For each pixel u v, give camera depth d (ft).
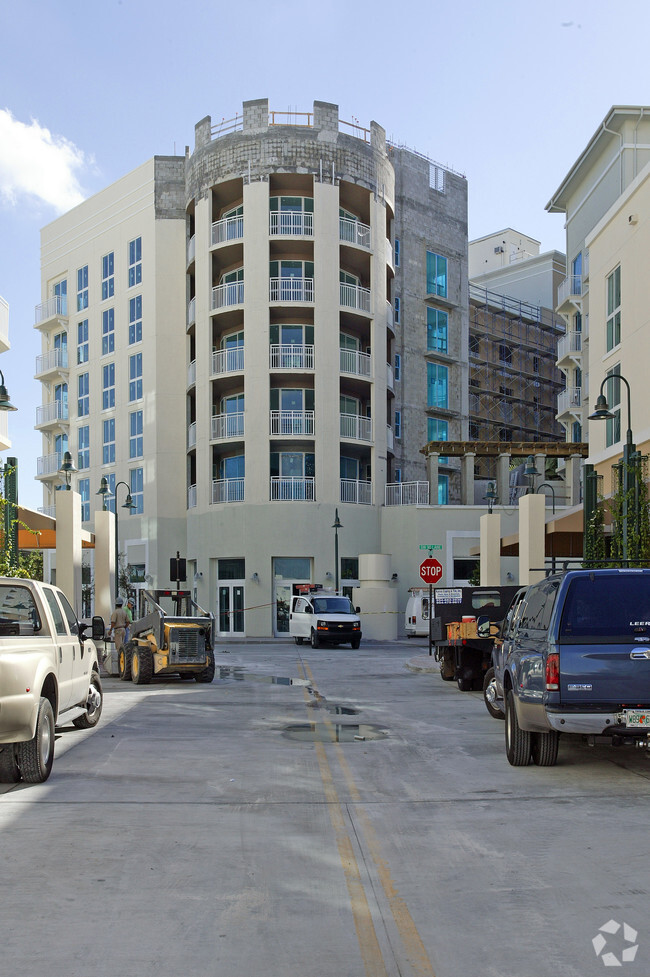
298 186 155.12
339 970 14.34
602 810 25.46
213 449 153.79
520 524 78.74
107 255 185.78
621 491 67.00
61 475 194.70
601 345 86.28
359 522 151.23
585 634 28.91
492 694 43.60
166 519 166.20
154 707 51.78
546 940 15.57
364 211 164.14
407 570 151.84
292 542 144.66
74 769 31.99
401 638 144.97
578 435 170.19
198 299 157.07
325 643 119.65
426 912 16.98
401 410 184.96
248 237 150.00
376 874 19.42
